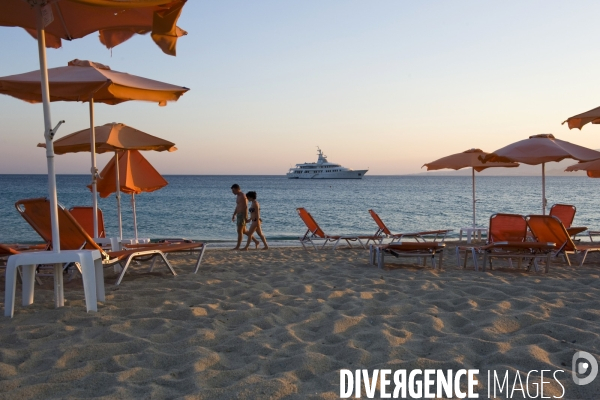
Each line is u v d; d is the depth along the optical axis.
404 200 44.03
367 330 4.09
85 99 6.16
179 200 42.84
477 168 12.40
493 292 5.39
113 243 7.22
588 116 7.34
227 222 24.17
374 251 8.05
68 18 4.82
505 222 8.05
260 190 68.62
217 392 2.88
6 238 17.03
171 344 3.76
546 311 4.59
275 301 5.12
